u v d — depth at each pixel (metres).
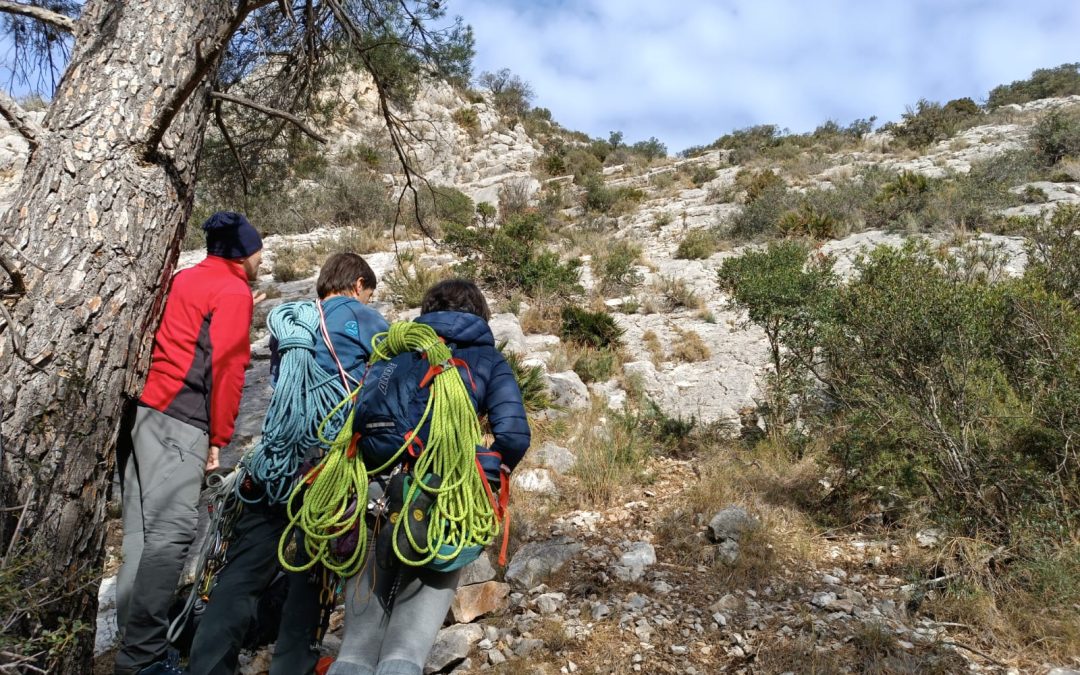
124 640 2.59
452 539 2.00
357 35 4.48
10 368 2.24
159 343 2.68
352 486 2.10
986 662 2.83
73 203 2.43
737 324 9.16
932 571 3.51
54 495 2.27
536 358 7.25
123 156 2.52
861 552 3.83
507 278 10.34
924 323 4.11
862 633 2.94
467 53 5.17
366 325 2.65
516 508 4.38
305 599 2.44
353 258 2.90
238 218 2.97
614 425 5.87
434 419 2.04
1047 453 3.77
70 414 2.29
